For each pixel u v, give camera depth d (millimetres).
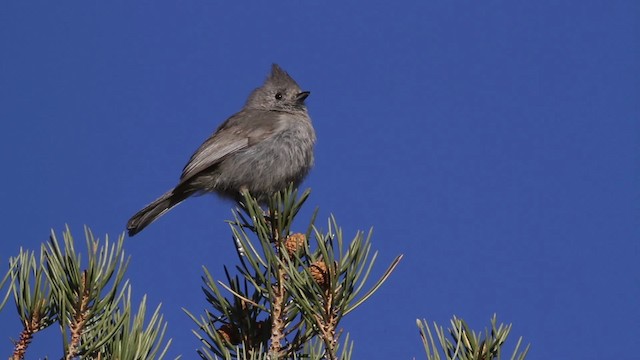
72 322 6156
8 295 6109
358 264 6539
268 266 6836
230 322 7164
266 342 7266
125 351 5945
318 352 6816
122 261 6273
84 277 6227
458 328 5996
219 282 7160
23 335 6137
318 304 6414
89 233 6293
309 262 7031
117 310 6277
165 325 6145
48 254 6305
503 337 5930
